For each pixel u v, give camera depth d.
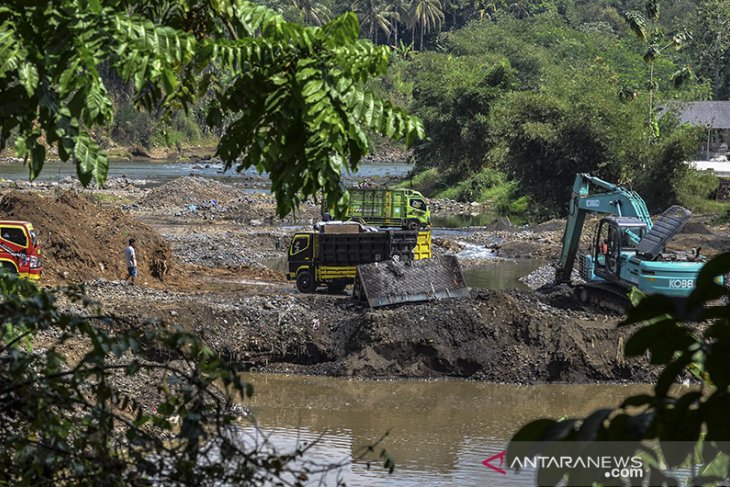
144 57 10.97
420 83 184.88
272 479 10.99
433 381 52.09
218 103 13.62
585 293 64.94
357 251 70.44
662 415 6.41
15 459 11.03
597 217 115.38
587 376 52.09
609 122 134.75
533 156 139.00
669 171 132.62
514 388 50.91
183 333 11.49
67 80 10.48
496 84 176.38
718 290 6.41
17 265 59.72
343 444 38.94
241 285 75.44
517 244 103.00
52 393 11.28
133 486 10.84
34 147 10.62
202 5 14.46
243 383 11.23
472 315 54.09
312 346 53.69
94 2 11.00
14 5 10.94
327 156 12.52
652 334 6.52
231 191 150.62
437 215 149.00
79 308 50.03
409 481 33.22
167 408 11.73
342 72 12.44
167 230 112.56
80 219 74.56
